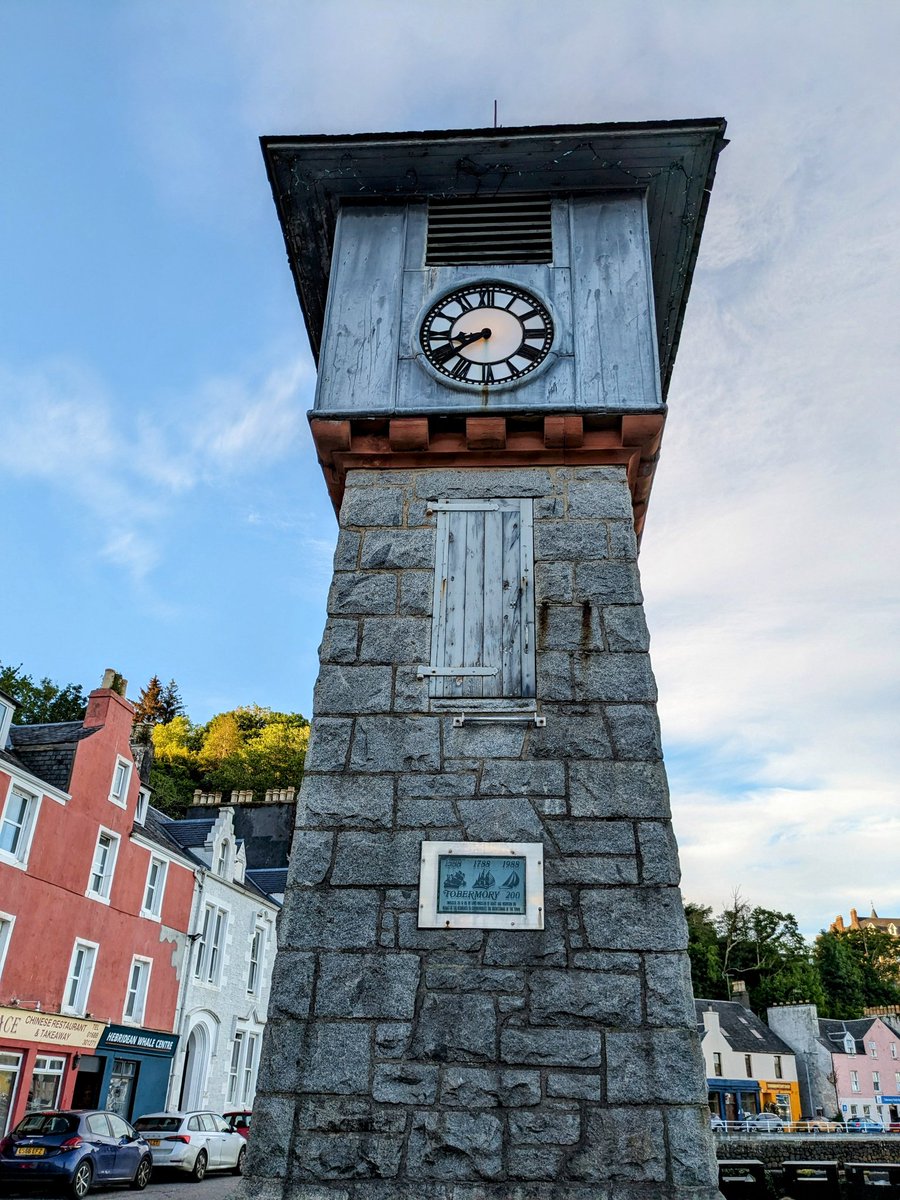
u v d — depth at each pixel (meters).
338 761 8.33
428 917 7.59
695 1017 7.16
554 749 8.28
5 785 23.19
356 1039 7.18
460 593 9.16
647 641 8.80
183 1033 29.75
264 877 40.78
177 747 67.50
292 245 12.28
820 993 79.69
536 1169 6.68
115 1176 18.92
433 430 10.00
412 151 11.12
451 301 10.69
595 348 10.27
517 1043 7.11
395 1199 6.64
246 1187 6.73
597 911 7.56
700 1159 6.67
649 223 11.87
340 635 8.99
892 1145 23.03
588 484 9.74
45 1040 23.30
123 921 27.42
